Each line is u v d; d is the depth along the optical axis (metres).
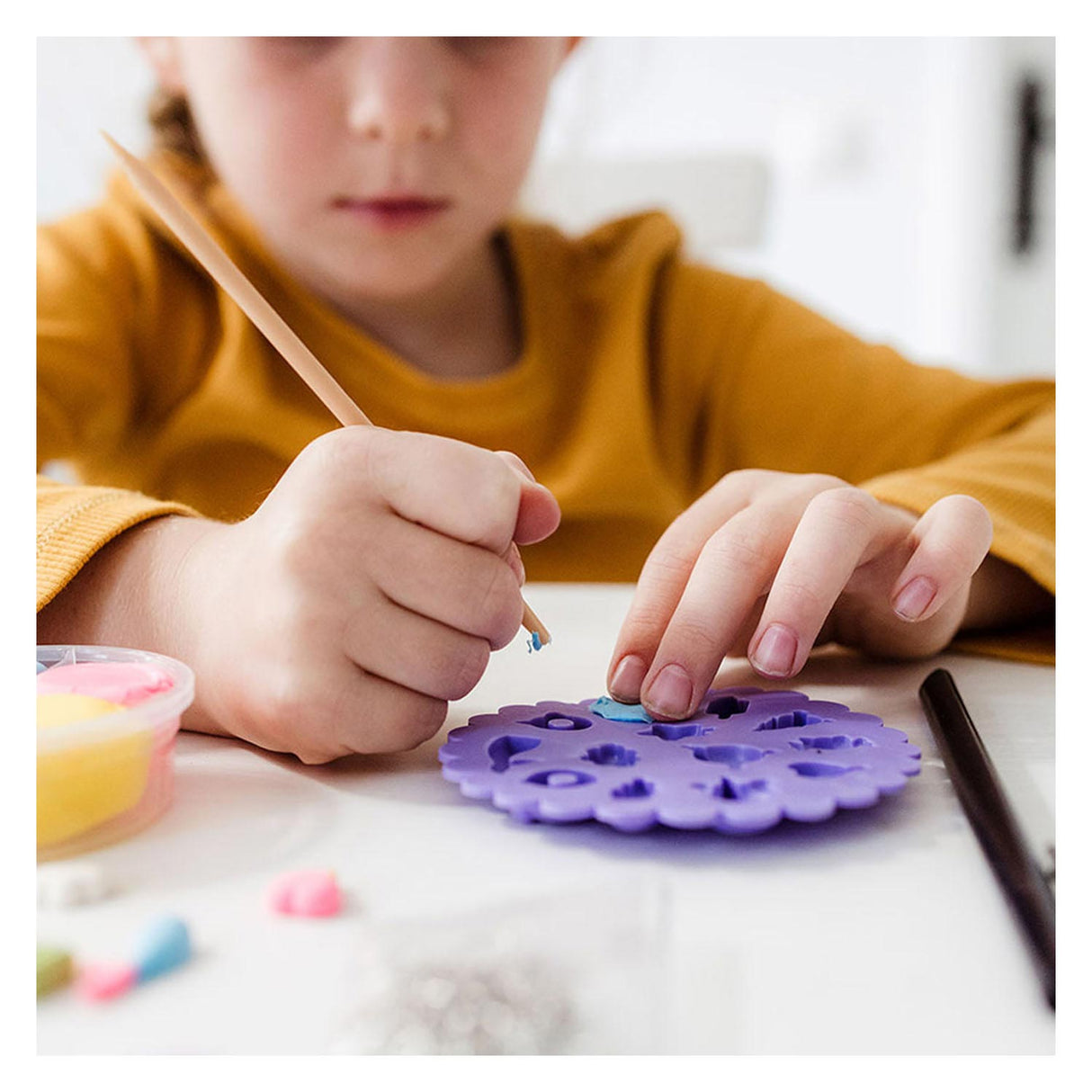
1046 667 0.54
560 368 1.00
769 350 1.03
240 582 0.40
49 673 0.39
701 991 0.25
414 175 0.79
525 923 0.26
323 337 0.92
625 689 0.44
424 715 0.39
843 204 1.89
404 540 0.39
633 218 1.14
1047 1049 0.23
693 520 0.50
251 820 0.34
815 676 0.52
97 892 0.29
